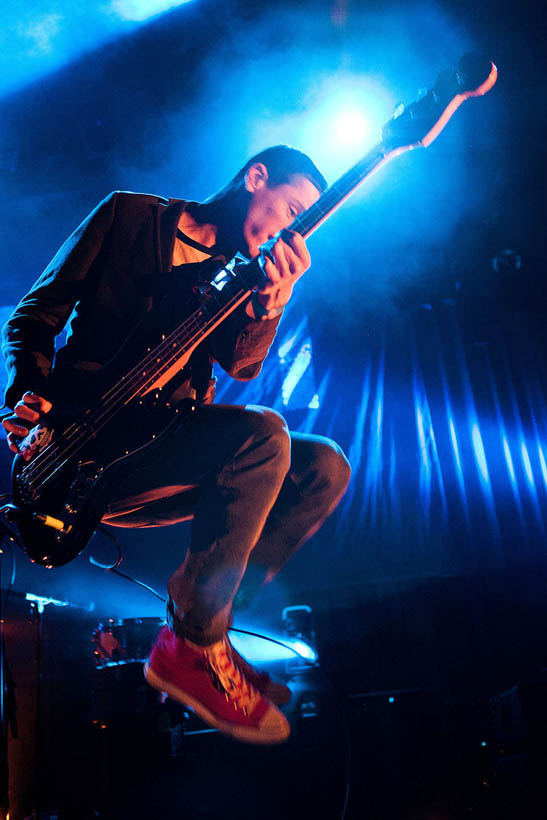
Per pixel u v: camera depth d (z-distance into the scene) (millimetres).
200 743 4098
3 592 3365
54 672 3611
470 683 7309
